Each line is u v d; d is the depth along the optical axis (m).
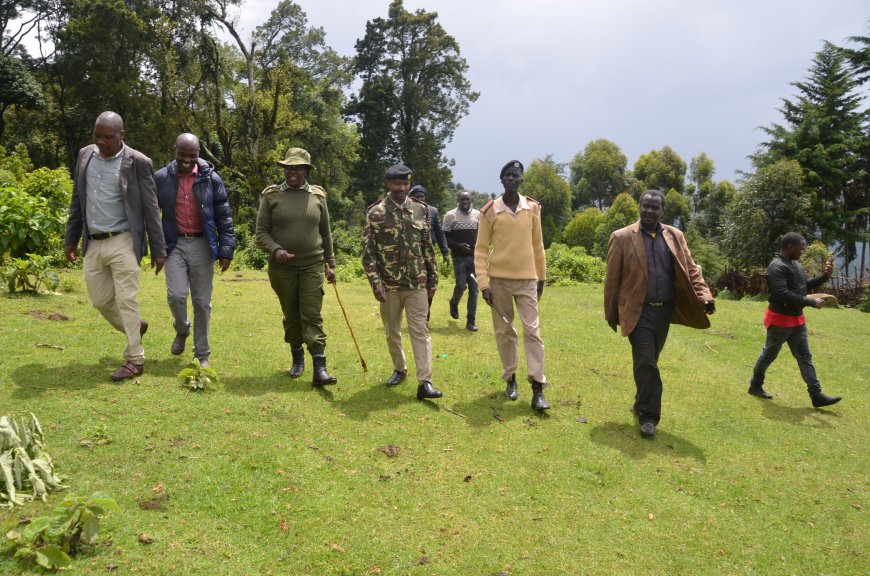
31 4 37.69
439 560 3.16
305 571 2.96
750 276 26.31
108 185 4.57
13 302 6.60
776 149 35.66
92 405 4.17
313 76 44.91
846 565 3.49
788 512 4.05
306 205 5.13
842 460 4.98
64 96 36.56
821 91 37.50
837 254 37.75
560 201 78.12
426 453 4.31
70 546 2.80
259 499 3.46
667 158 83.75
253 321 7.37
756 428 5.57
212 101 32.25
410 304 5.29
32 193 9.70
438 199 51.94
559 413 5.37
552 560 3.26
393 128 50.88
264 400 4.73
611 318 5.33
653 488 4.18
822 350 9.17
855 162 36.16
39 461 3.24
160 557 2.86
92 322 6.20
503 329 5.56
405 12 48.84
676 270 5.03
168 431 4.00
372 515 3.48
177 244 5.09
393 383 5.56
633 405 5.68
